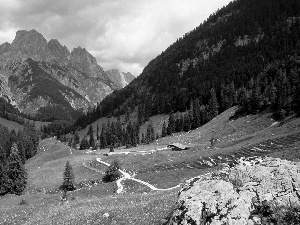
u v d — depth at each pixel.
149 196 46.75
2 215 48.19
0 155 141.88
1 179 101.56
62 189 101.19
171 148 147.25
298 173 16.48
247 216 14.87
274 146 89.62
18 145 172.12
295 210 14.69
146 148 170.38
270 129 116.44
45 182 114.25
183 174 87.75
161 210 27.11
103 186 87.94
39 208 51.81
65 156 169.88
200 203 15.80
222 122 164.75
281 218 14.62
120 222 26.03
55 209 45.34
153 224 22.92
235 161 21.05
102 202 46.44
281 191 15.72
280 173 16.80
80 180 109.81
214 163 94.69
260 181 16.72
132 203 40.72
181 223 15.55
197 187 17.34
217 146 119.81
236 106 179.62
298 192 15.35
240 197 15.72
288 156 64.12
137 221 25.03
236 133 136.88
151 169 107.94
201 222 15.16
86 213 33.47
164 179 86.38
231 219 14.72
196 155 108.81
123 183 88.94
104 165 126.81
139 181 88.44
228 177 18.02
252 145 95.56
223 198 15.77
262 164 18.66
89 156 159.62
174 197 33.78
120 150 182.00
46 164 145.75
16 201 74.81
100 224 26.84
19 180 103.06
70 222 29.94
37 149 198.88
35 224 34.56
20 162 104.88
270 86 159.75
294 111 125.81
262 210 15.20
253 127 135.00
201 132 168.00
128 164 119.88
